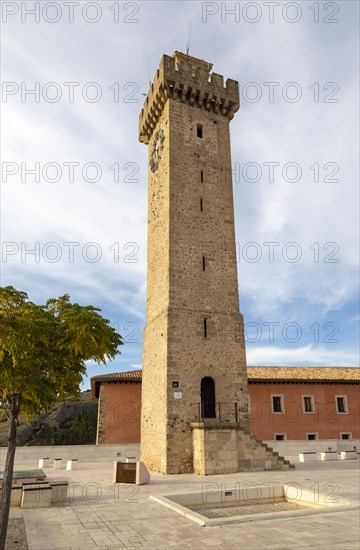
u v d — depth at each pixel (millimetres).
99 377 31953
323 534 8945
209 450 19578
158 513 11227
